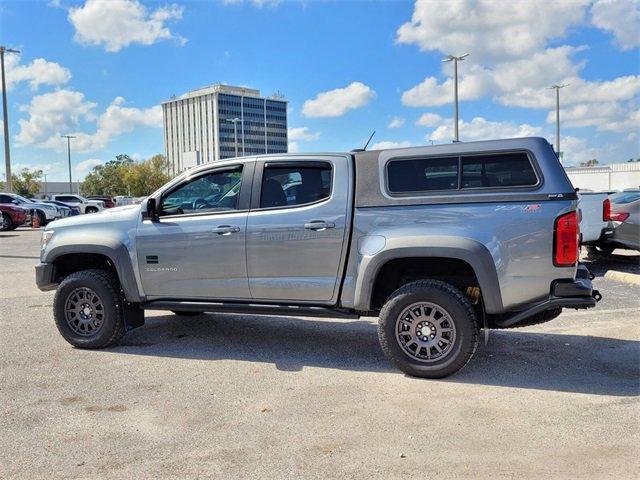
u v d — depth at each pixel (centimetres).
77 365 552
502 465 343
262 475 336
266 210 547
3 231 2541
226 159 577
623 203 1164
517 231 468
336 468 343
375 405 440
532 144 473
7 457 363
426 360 496
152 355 584
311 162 540
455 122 4212
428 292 489
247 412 430
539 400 446
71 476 338
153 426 407
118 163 11181
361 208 512
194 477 335
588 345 599
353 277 517
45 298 910
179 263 574
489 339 625
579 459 349
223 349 605
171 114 10081
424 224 492
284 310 542
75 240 607
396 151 512
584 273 495
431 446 369
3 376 520
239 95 9319
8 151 4262
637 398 449
